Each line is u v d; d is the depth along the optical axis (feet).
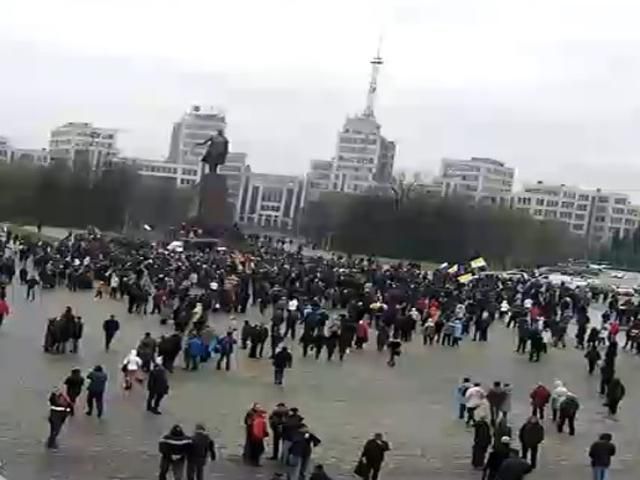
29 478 102.89
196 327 180.04
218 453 120.78
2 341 182.60
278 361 166.30
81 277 277.85
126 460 113.50
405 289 288.30
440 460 128.06
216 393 155.43
